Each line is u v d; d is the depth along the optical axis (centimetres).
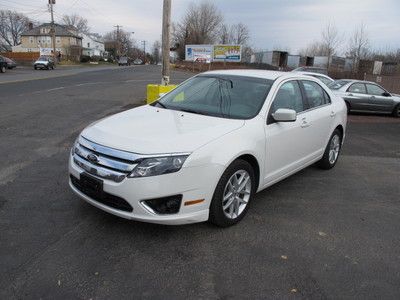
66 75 3161
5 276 323
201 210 387
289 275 346
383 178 646
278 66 5425
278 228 435
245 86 505
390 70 4181
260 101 477
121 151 369
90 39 12988
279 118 457
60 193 498
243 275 342
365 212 496
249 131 432
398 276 353
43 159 655
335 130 653
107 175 370
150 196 359
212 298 310
